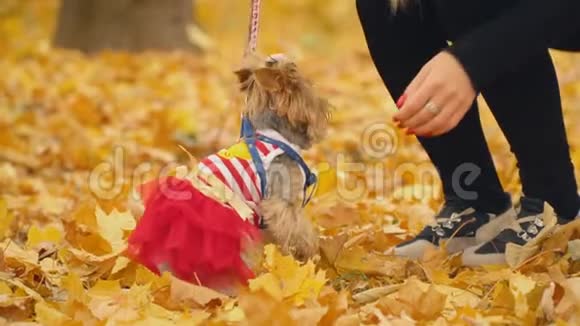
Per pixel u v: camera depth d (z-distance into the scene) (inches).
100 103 458.6
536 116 191.8
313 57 648.4
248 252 178.1
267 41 768.3
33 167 363.3
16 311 173.0
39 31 762.2
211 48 627.5
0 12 784.3
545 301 162.9
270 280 169.9
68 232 217.3
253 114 185.8
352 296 180.7
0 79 504.1
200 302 171.9
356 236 217.9
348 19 940.0
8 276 191.9
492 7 181.8
